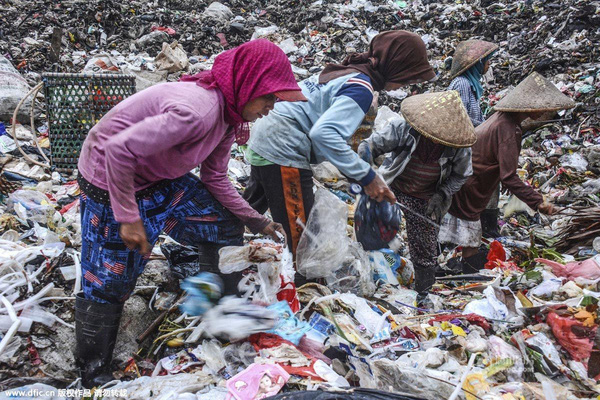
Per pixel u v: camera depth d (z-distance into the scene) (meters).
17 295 2.59
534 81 3.70
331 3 10.91
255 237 3.59
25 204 3.64
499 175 3.80
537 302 2.97
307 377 2.19
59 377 2.38
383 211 3.18
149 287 2.85
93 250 2.19
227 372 2.32
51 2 9.33
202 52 9.00
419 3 11.18
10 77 5.57
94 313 2.26
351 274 3.12
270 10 10.84
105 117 2.07
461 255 4.31
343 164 2.59
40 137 5.21
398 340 2.62
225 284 2.51
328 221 2.82
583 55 7.95
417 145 3.04
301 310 2.72
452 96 2.93
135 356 2.53
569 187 5.43
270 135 2.74
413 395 2.01
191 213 2.39
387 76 2.82
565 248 4.08
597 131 6.45
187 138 1.97
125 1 10.01
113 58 7.96
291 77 2.10
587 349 2.50
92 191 2.09
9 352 2.41
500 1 10.70
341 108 2.59
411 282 3.64
